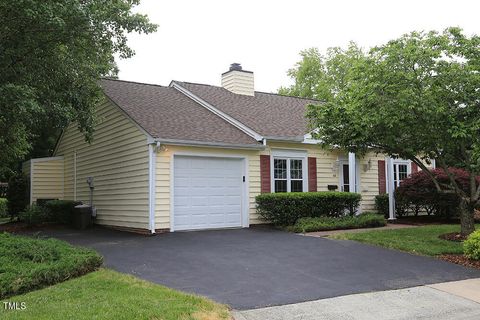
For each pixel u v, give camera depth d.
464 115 11.01
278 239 12.27
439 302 7.26
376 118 10.87
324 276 8.50
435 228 14.29
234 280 8.02
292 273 8.65
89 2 11.20
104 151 16.59
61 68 11.84
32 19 10.00
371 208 18.56
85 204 17.91
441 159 12.52
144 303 6.08
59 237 13.34
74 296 6.46
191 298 6.51
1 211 19.17
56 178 20.52
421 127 11.18
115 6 11.62
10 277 6.76
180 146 13.91
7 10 10.00
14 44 10.85
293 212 14.58
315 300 7.04
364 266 9.34
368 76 11.47
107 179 16.28
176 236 12.77
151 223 13.27
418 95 10.74
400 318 6.49
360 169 18.41
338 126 12.25
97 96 13.98
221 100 18.77
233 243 11.61
